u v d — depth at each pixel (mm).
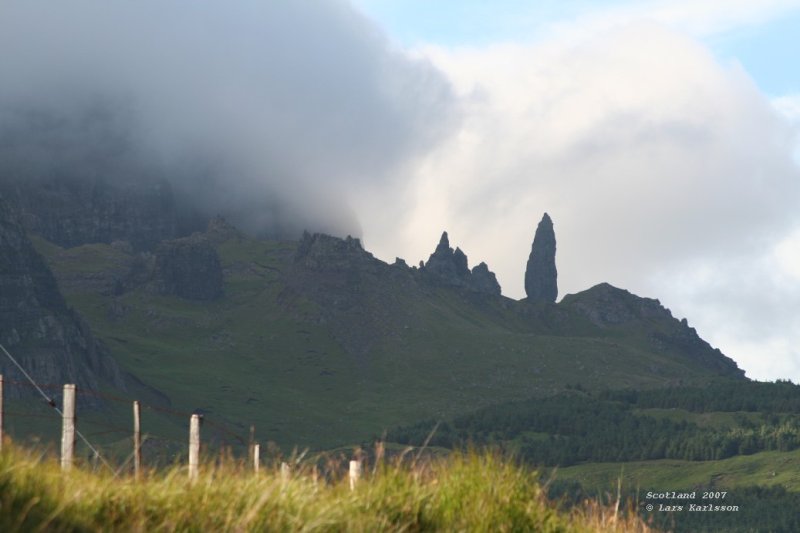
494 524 17734
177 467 17219
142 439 18281
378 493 17844
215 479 17234
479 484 18500
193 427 18500
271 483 17078
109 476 16672
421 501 17859
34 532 13867
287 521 16078
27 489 14805
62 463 16922
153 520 15508
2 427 18156
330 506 16734
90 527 14734
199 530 15430
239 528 15445
